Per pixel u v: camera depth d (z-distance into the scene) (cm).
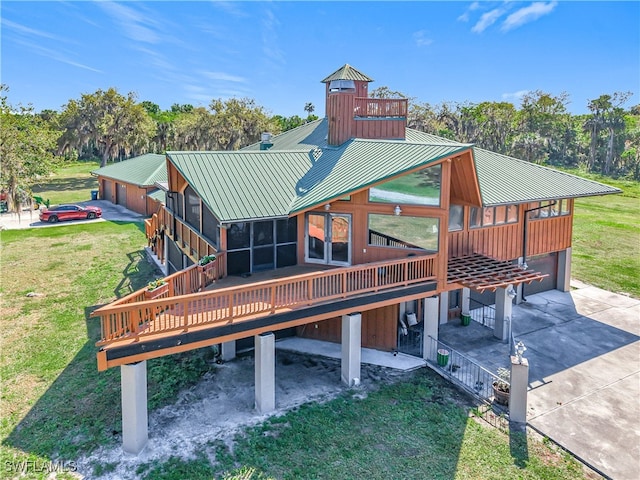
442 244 1243
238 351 1332
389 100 1812
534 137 6219
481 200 1336
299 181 1447
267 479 824
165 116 7888
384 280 1205
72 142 5466
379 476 838
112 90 5469
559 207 1822
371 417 1026
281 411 1049
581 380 1203
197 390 1139
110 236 2872
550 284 1945
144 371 904
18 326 1512
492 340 1450
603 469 859
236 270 1325
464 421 1016
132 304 862
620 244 2833
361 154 1477
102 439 942
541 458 892
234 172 1400
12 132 3403
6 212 3744
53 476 833
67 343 1388
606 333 1509
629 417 1033
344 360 1173
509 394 1038
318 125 2381
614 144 6438
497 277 1316
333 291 1142
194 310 1051
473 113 6347
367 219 1312
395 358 1323
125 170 4059
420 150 1295
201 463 867
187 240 1673
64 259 2338
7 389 1131
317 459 881
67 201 4306
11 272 2106
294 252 1418
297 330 1448
